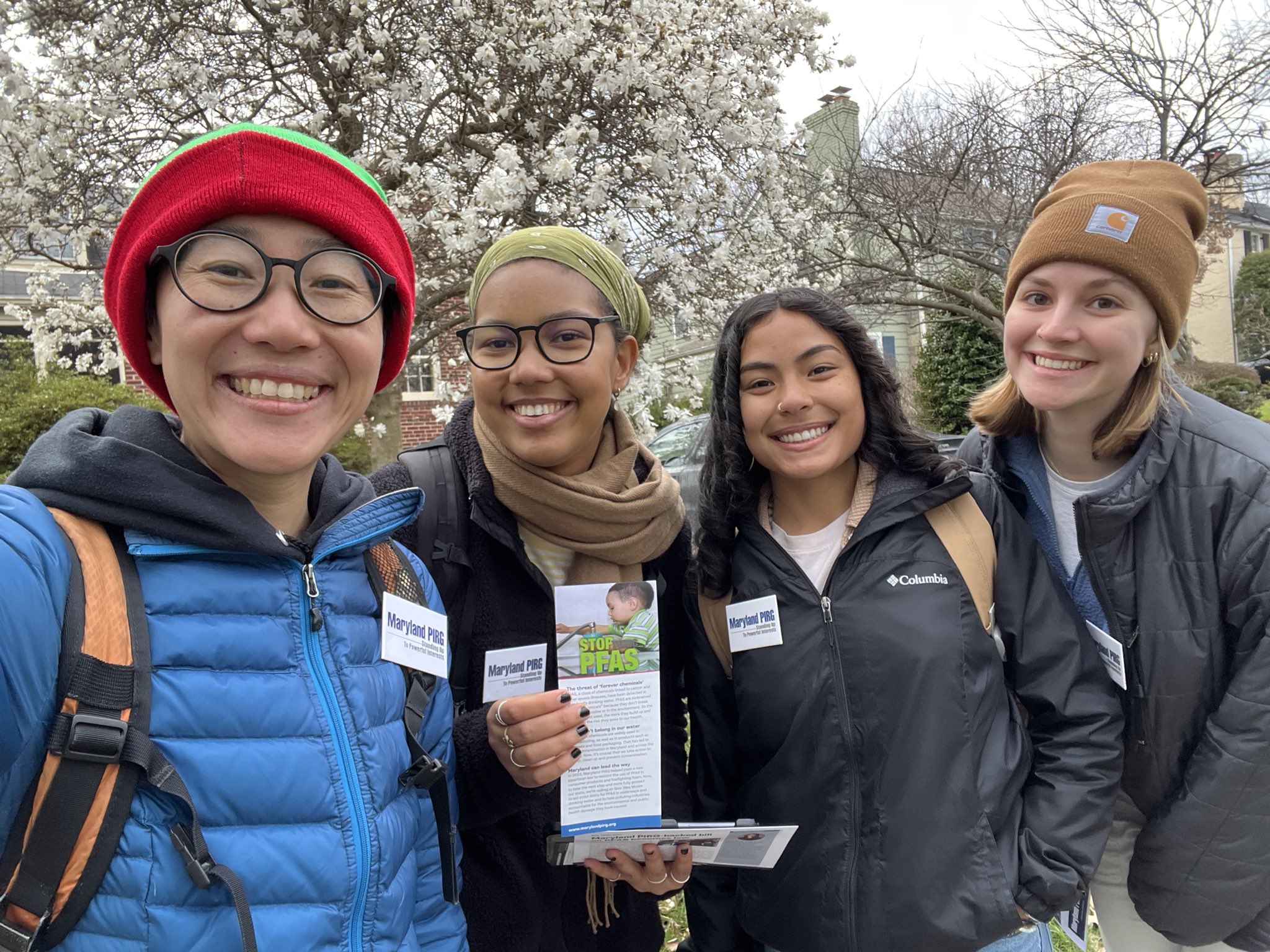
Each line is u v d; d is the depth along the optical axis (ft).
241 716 2.94
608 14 15.83
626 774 4.47
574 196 15.43
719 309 17.28
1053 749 5.04
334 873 3.01
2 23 14.42
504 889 4.88
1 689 2.53
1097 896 6.14
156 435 3.23
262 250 3.16
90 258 18.47
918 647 4.77
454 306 18.48
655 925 5.59
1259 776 4.72
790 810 4.89
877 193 25.38
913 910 4.52
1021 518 5.52
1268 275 64.95
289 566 3.32
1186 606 4.99
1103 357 5.03
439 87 16.83
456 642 4.91
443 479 5.17
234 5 15.74
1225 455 4.90
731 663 5.52
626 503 5.20
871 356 5.25
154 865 2.68
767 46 17.83
